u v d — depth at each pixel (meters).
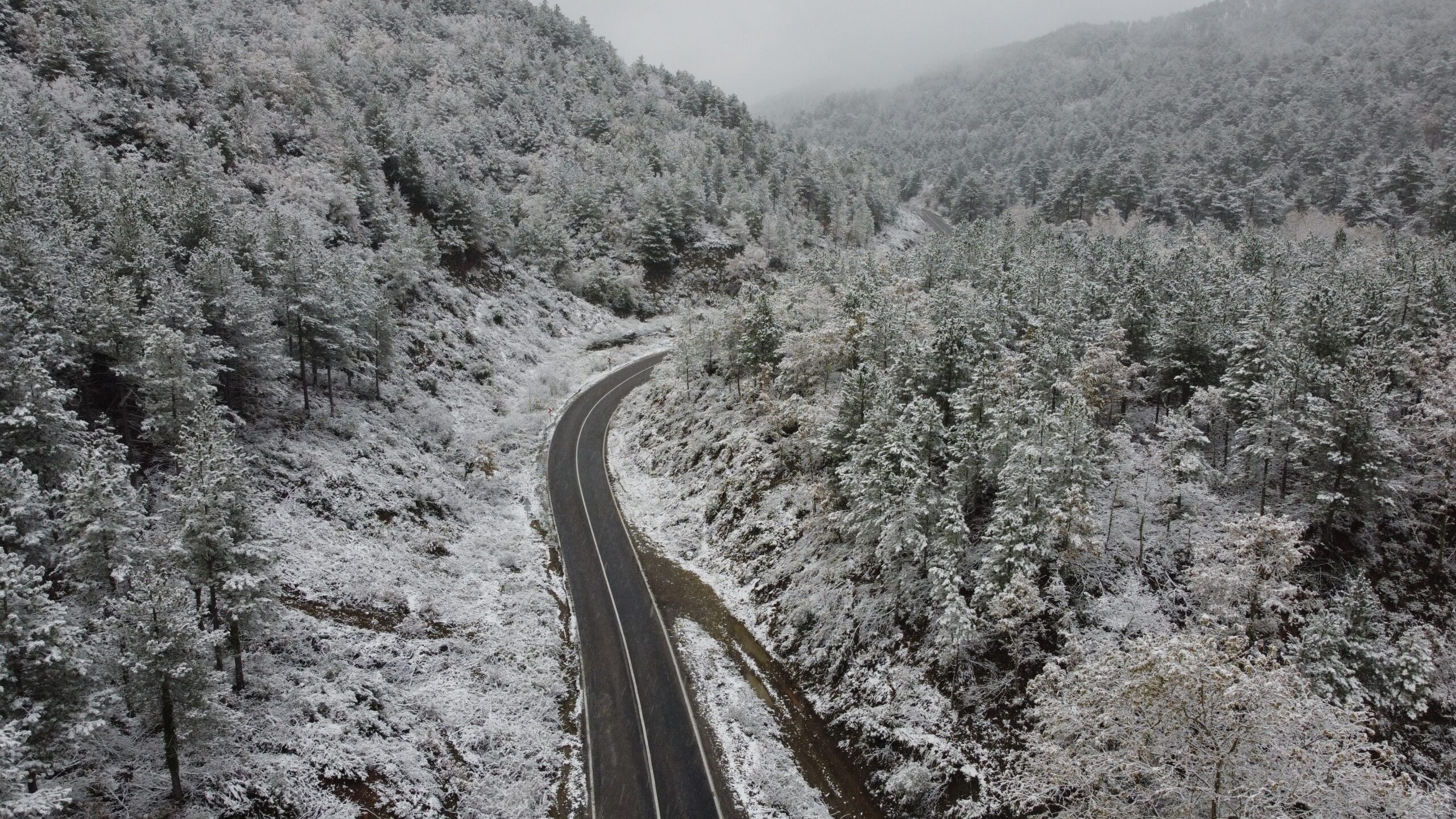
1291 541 23.08
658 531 44.28
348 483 38.91
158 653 17.67
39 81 56.53
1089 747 18.08
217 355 34.75
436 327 63.53
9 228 30.97
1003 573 26.16
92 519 20.42
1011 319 45.44
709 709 29.70
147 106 61.09
